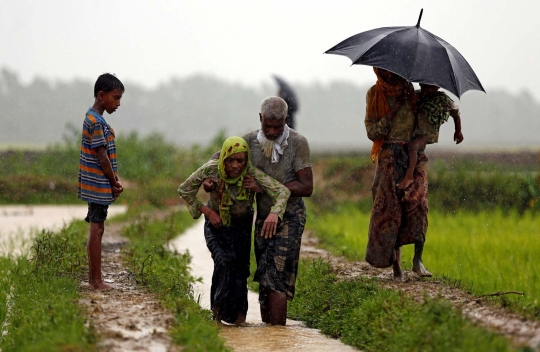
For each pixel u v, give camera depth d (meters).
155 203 70.69
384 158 22.36
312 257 32.72
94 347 14.23
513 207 50.06
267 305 22.06
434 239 35.50
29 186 76.81
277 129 20.84
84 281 23.00
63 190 77.25
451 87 21.06
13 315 20.12
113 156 21.42
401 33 22.09
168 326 16.81
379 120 22.22
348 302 20.88
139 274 24.17
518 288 22.52
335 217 54.09
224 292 21.14
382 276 24.39
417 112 22.39
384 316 17.86
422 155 22.80
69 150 89.62
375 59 21.39
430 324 15.26
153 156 88.38
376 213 22.33
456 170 61.50
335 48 22.84
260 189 20.95
